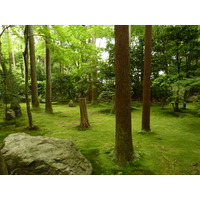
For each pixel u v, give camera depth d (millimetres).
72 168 2602
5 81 7109
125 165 3064
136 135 5004
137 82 12734
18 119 7871
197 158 3361
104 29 9516
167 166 3031
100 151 3791
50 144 2975
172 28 7824
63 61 6723
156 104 11969
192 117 7426
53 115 8875
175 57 9328
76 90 15414
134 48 12516
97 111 9961
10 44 11336
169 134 5090
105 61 11008
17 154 2602
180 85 6859
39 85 18219
